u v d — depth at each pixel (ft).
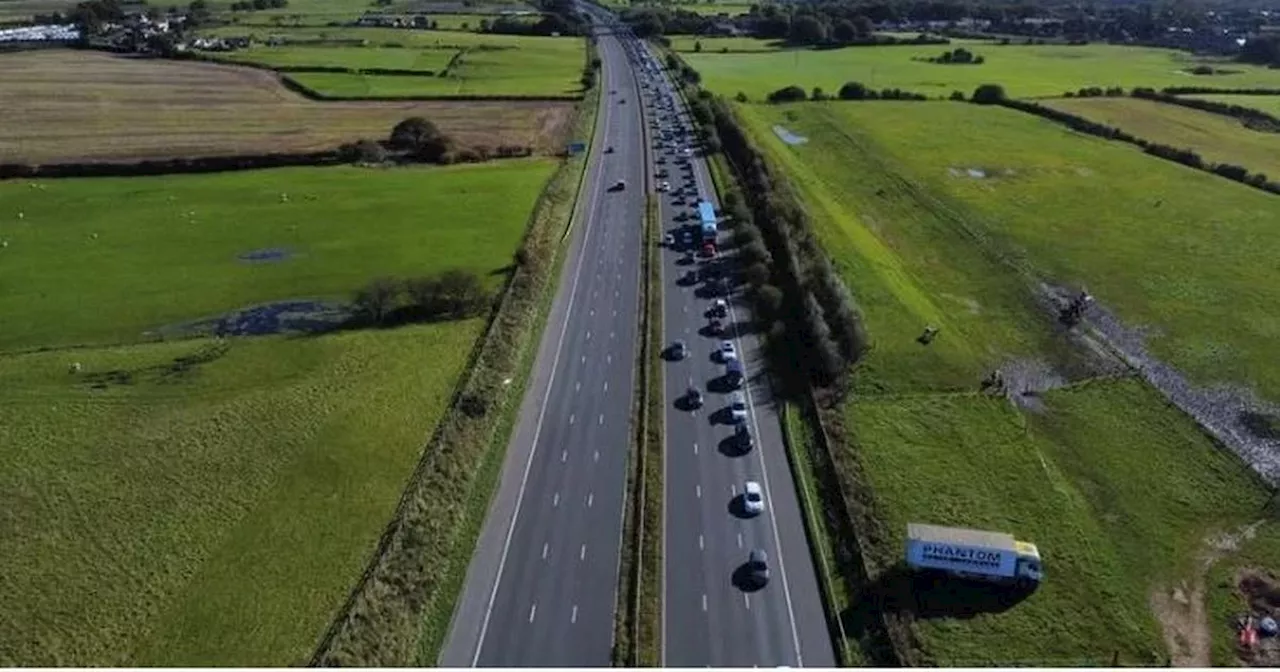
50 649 187.93
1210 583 220.64
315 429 265.95
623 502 237.66
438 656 188.34
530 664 186.60
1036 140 627.87
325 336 325.83
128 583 206.59
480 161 560.20
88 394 286.25
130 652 187.32
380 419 271.08
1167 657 195.52
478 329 331.16
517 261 382.42
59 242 416.46
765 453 261.24
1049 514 239.91
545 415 277.85
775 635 196.54
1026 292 384.47
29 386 290.56
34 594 203.21
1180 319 360.48
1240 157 590.96
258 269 388.57
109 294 362.53
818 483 248.11
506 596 204.74
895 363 314.96
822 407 284.20
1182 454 273.13
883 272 391.04
